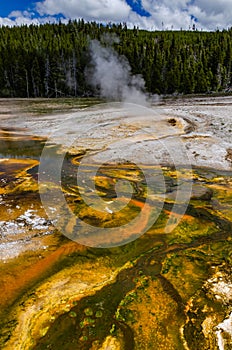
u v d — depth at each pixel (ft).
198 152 34.35
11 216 19.21
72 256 15.30
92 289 13.11
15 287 13.11
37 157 33.40
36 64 112.16
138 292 12.93
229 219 19.56
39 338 10.85
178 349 10.46
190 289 13.11
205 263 14.94
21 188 24.06
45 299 12.50
